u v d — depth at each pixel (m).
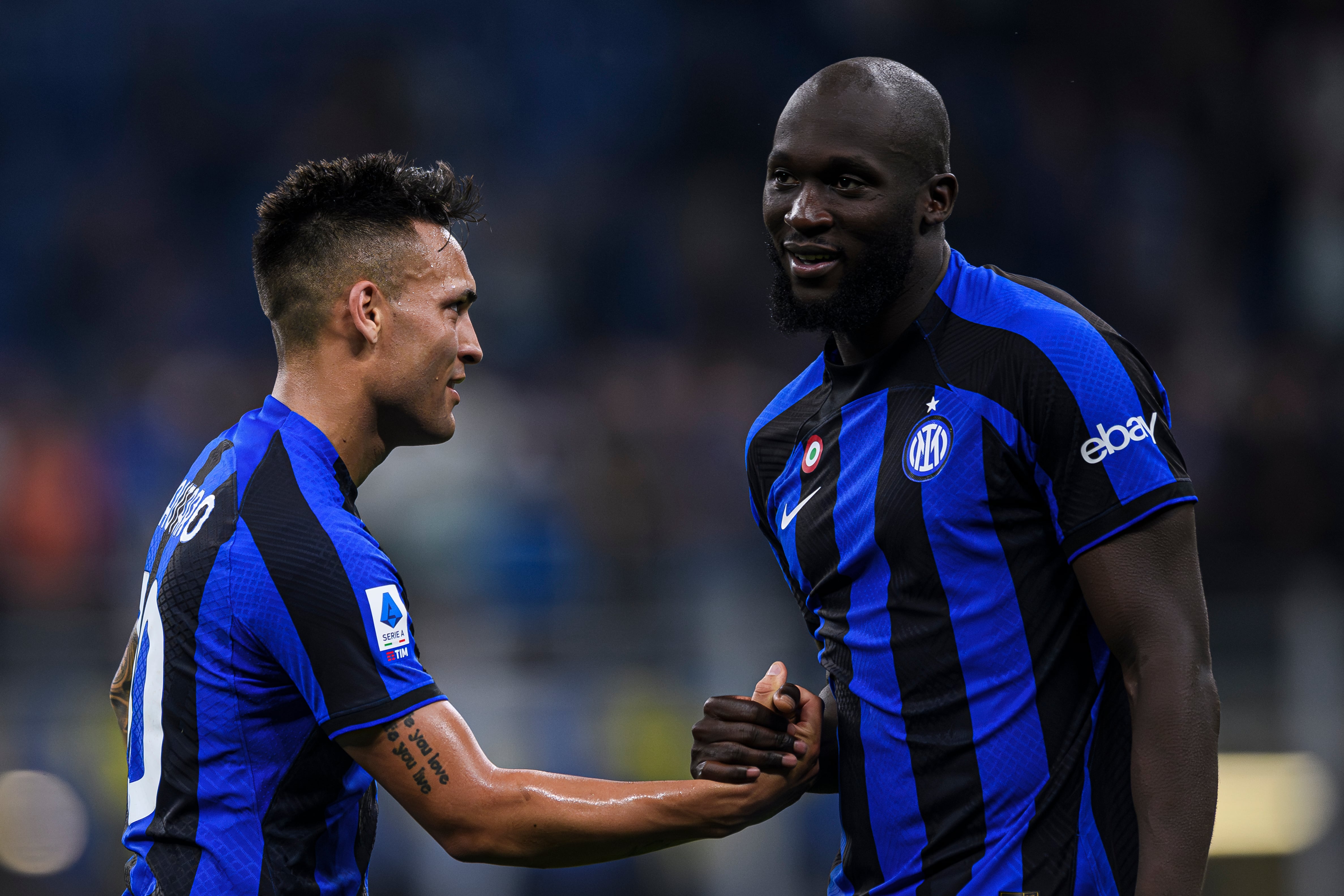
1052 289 8.41
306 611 8.25
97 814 21.70
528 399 35.53
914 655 8.29
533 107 45.28
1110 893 8.00
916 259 8.37
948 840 8.26
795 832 21.36
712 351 40.75
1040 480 7.96
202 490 8.82
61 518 31.59
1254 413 34.59
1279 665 23.25
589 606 23.41
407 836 21.23
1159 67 43.94
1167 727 7.50
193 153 43.75
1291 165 42.38
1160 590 7.65
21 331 41.31
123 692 9.51
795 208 8.16
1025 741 8.09
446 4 45.59
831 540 8.69
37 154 43.66
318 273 8.84
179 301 41.69
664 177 44.16
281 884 8.38
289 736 8.48
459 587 27.17
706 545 29.50
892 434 8.39
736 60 45.31
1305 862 22.58
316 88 44.69
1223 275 42.00
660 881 21.69
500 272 40.91
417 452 29.06
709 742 8.98
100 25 44.47
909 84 8.23
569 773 22.48
